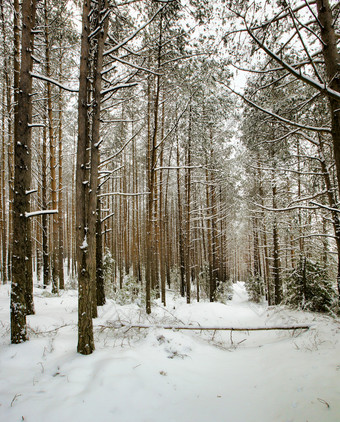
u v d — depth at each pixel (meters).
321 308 6.80
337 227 6.41
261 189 13.67
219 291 16.92
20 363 3.77
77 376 3.36
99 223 9.02
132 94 8.80
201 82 8.62
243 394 3.43
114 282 16.19
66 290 12.26
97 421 2.62
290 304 7.61
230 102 10.14
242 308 13.01
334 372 3.51
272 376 3.87
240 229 24.98
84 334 4.09
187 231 13.70
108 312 7.80
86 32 4.55
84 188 4.49
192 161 14.66
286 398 3.21
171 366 4.00
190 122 11.79
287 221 11.83
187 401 3.18
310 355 4.21
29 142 4.99
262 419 2.86
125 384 3.20
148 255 8.89
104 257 13.36
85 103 4.57
